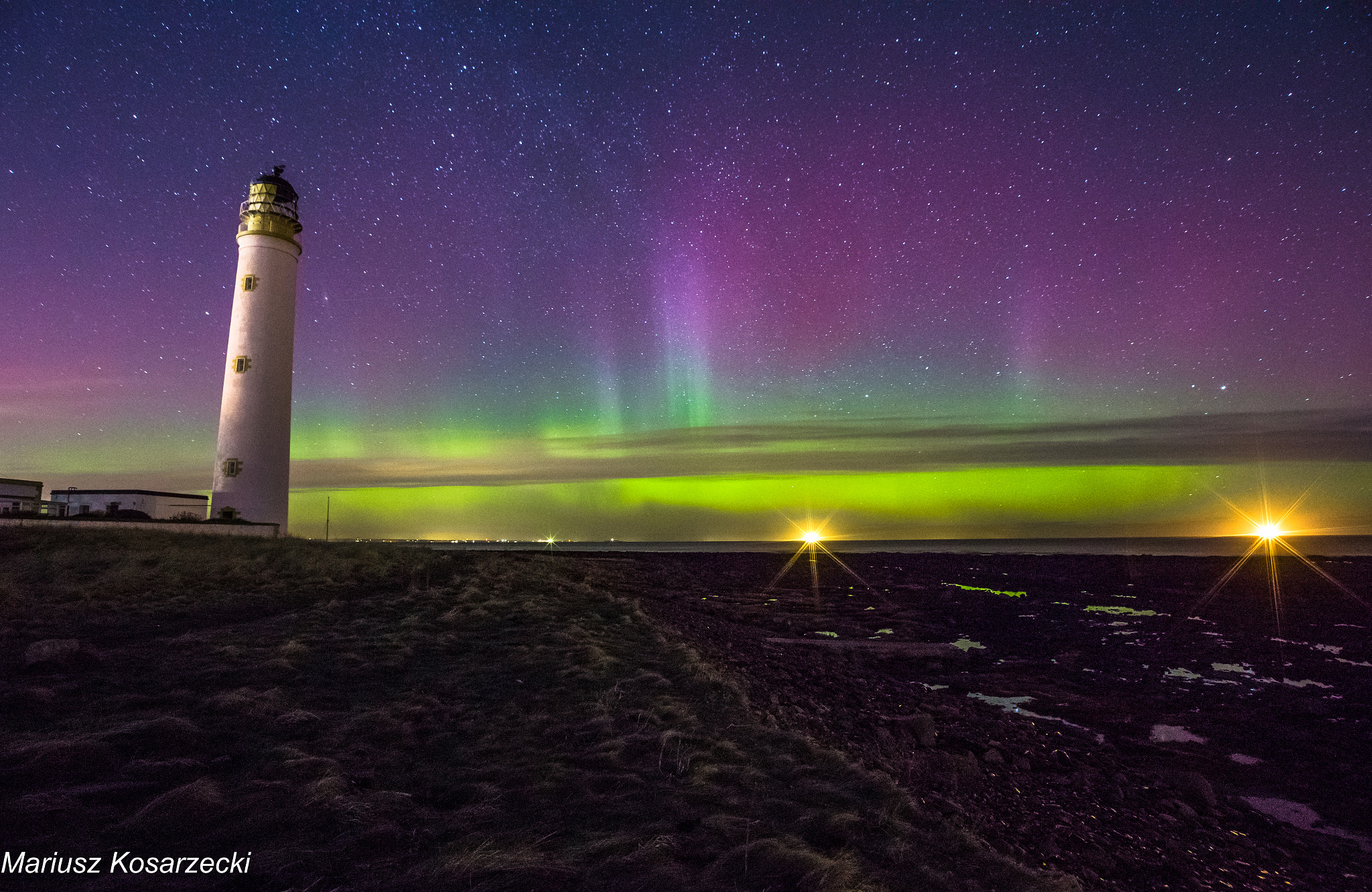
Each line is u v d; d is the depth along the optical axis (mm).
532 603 15164
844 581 35438
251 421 33219
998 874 5066
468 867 4270
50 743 5598
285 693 7914
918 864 4922
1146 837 7445
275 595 15109
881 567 42688
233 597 14523
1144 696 14375
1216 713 13203
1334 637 20656
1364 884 7031
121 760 5703
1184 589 32281
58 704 6980
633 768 6293
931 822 5902
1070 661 17609
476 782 5824
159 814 4730
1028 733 11227
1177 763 10594
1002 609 26750
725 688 9422
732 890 4270
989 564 44531
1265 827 8328
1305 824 8594
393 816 5062
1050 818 7512
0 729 6180
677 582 31844
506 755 6469
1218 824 8289
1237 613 25312
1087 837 7078
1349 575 34938
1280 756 10891
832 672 13781
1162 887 6316
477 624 12922
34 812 4629
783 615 23078
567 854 4605
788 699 10344
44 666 8180
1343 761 10625
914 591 31734
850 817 5414
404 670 9477
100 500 31344
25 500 30766
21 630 10633
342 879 4156
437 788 5691
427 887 4094
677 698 8750
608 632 12875
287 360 34875
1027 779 8867
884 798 6055
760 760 6738
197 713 6988
